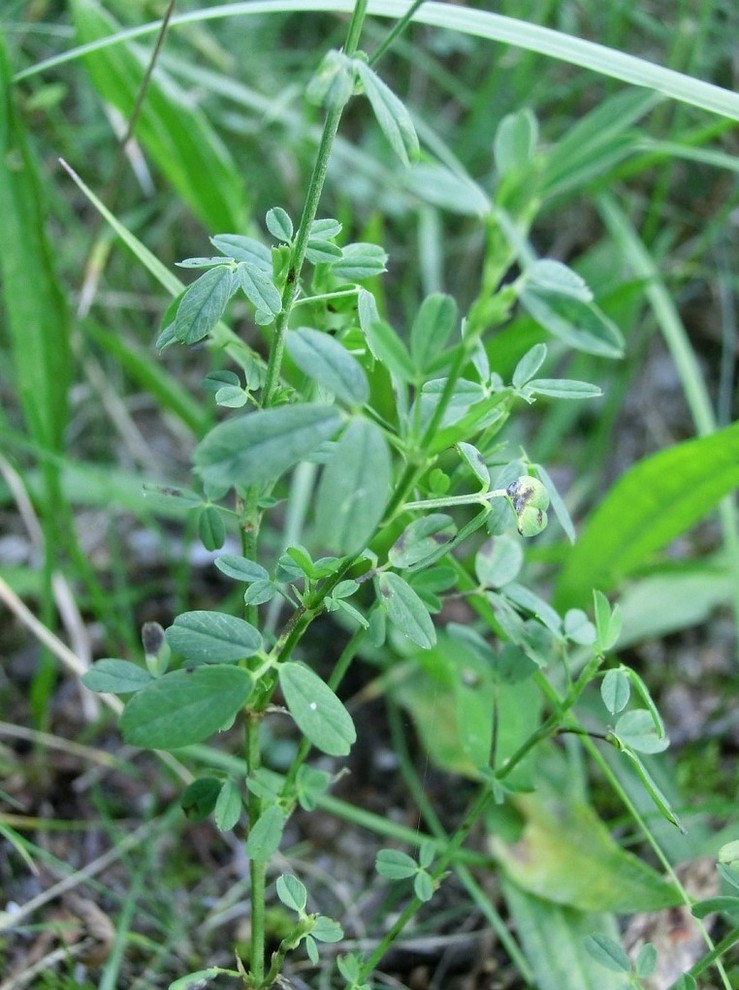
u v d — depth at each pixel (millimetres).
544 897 391
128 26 578
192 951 397
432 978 399
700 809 395
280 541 541
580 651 473
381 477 243
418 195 623
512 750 374
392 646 474
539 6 634
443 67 749
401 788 460
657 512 421
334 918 412
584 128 469
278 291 295
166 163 484
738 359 674
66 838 421
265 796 304
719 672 516
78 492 517
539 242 704
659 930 383
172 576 545
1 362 562
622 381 580
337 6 362
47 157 603
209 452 245
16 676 482
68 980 377
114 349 501
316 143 604
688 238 686
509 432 596
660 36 654
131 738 266
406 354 252
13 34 573
